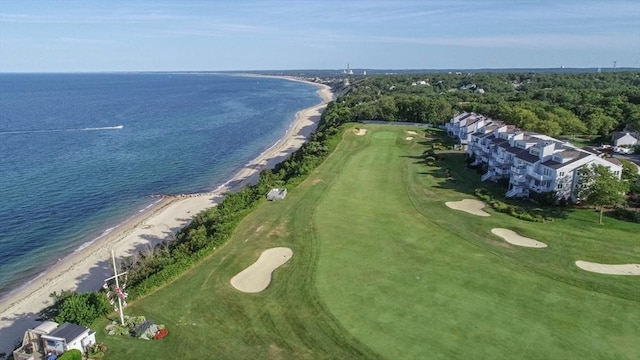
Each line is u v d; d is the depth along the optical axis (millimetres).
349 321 36375
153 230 65500
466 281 42812
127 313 37906
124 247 59688
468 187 74625
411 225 57062
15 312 45312
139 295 40375
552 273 44500
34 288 50312
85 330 33188
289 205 63219
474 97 176375
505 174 76875
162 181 92125
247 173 97938
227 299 40125
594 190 60500
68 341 31812
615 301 39375
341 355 32469
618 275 44344
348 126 119250
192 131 151875
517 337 34031
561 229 56219
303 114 192625
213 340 34531
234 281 43375
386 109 142375
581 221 59000
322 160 87312
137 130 153000
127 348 33562
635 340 33719
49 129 154625
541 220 58844
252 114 199125
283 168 84625
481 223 57938
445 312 37469
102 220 70875
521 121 108500
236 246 50406
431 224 57500
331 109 158125
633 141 100000
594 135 113438
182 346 33844
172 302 39625
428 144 106625
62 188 86250
